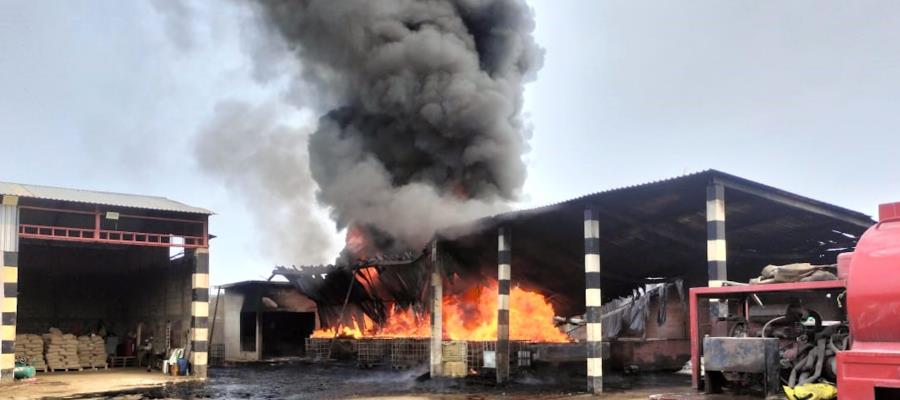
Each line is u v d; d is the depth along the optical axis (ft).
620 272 76.38
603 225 62.03
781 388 26.53
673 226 61.87
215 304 121.60
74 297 99.30
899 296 20.98
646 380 65.62
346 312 105.19
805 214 56.18
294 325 119.65
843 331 25.89
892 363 20.63
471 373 73.72
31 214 88.89
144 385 69.21
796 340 27.76
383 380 73.26
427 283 84.53
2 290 68.49
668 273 77.41
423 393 59.31
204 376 78.69
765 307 29.60
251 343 114.52
